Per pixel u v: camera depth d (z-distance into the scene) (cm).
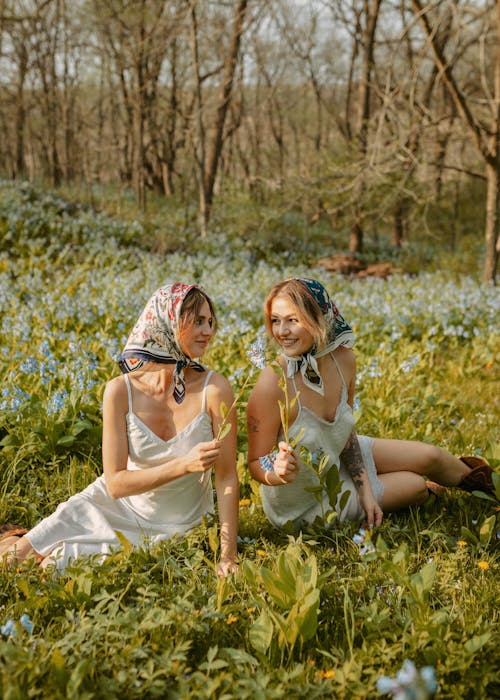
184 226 1559
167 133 2245
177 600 238
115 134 2097
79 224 1362
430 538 315
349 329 320
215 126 1728
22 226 1262
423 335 771
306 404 312
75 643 218
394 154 1133
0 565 272
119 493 289
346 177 1238
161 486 296
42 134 2611
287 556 249
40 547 290
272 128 2250
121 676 201
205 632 233
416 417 511
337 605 258
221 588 243
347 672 208
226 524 288
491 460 382
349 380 332
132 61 1723
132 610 230
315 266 1471
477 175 1130
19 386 466
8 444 406
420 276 1332
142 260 1192
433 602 254
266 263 1449
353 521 326
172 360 289
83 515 299
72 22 2050
